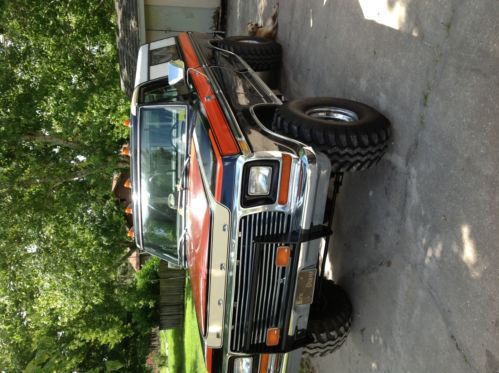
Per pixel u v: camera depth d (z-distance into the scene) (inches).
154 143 150.9
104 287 491.5
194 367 377.1
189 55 185.0
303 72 217.5
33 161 481.4
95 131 483.5
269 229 120.2
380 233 146.4
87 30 516.1
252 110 138.8
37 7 458.3
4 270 439.5
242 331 128.0
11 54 446.3
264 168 115.9
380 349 146.6
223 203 117.3
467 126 108.1
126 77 409.4
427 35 123.2
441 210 117.0
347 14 170.4
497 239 99.3
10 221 450.6
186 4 381.4
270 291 125.6
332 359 185.3
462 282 109.7
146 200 159.8
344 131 128.0
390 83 141.5
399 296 135.8
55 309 475.2
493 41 100.8
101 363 485.7
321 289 156.3
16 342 449.4
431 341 121.1
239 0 346.6
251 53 236.2
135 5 362.6
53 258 461.1
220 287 124.4
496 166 99.4
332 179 178.2
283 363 133.8
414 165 128.8
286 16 243.1
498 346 99.1
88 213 515.2
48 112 489.4
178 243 155.3
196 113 138.9
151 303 480.4
